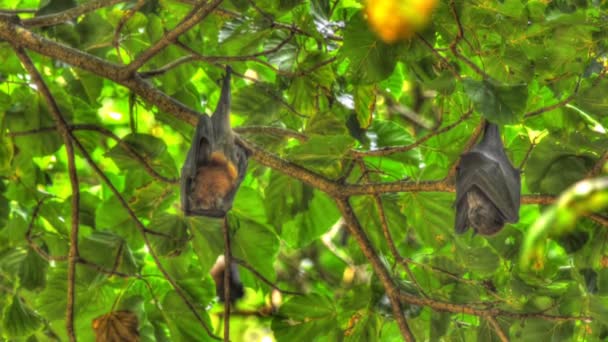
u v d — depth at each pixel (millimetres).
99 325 11633
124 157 11086
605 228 10094
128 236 11867
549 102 11805
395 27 6645
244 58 10398
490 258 11602
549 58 9531
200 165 9570
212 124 9672
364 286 10969
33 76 10273
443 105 11242
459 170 9898
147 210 11883
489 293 11844
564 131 10203
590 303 10602
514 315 10477
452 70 8992
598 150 9781
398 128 11742
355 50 9031
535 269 11383
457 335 11875
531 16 9430
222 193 9523
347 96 11727
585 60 9484
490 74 9859
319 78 11242
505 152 10516
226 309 10789
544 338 10703
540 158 9883
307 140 10812
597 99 9492
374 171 11000
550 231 10242
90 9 9695
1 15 9562
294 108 11805
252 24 10562
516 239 11430
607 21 9188
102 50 11758
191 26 9211
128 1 10539
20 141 11883
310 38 11672
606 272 10312
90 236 11305
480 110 8469
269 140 11562
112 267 11273
